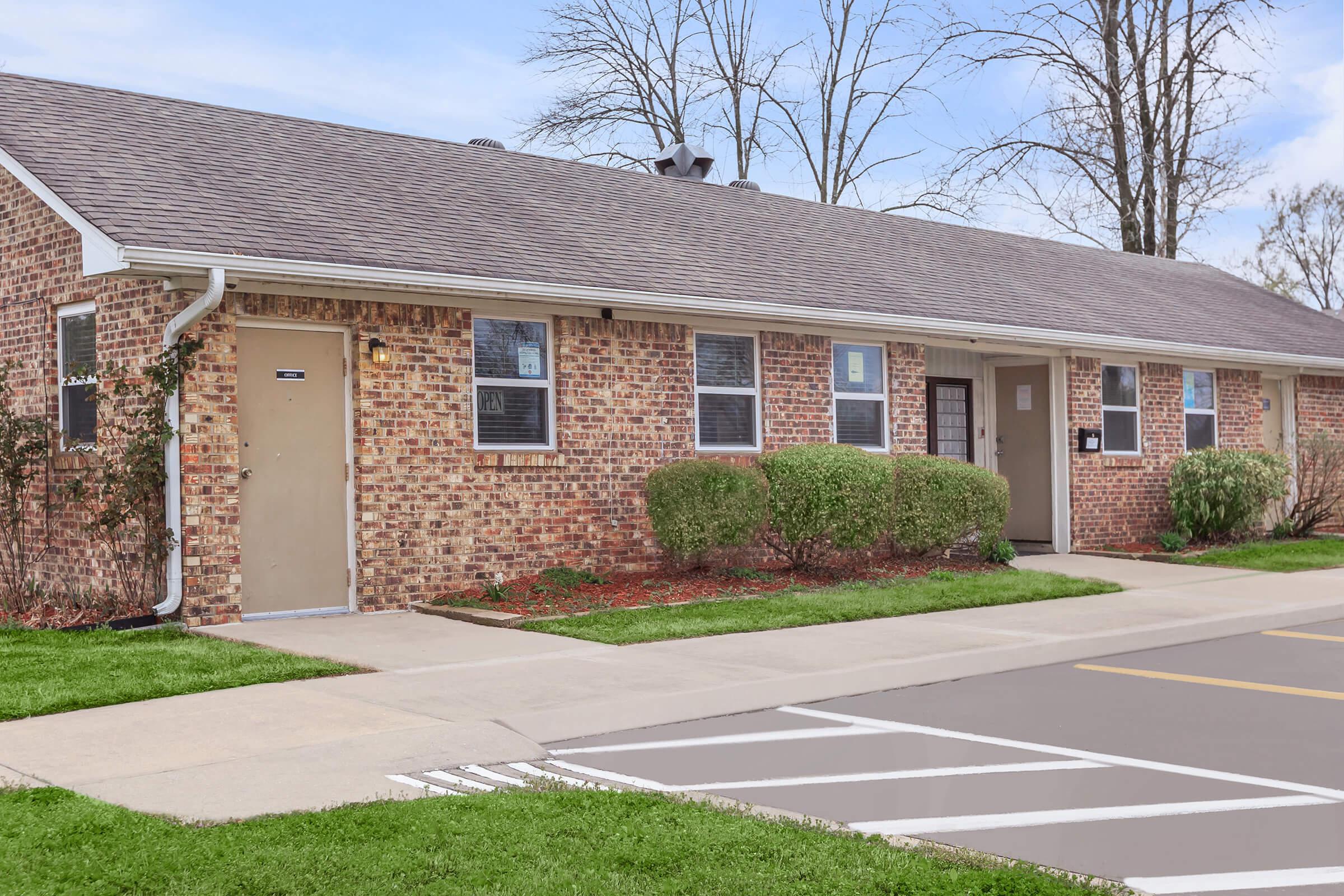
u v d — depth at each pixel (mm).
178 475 10266
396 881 4445
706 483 12734
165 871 4520
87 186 10398
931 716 7770
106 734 6844
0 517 12047
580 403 12992
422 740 6746
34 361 11992
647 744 6996
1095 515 18219
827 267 16328
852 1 32500
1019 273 19781
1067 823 5453
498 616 10875
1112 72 29781
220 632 10148
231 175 11969
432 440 11844
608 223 14961
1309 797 5863
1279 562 16391
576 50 31984
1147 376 19047
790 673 8852
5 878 4422
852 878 4527
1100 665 9680
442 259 11570
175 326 10156
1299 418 21766
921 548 15086
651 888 4410
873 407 16141
